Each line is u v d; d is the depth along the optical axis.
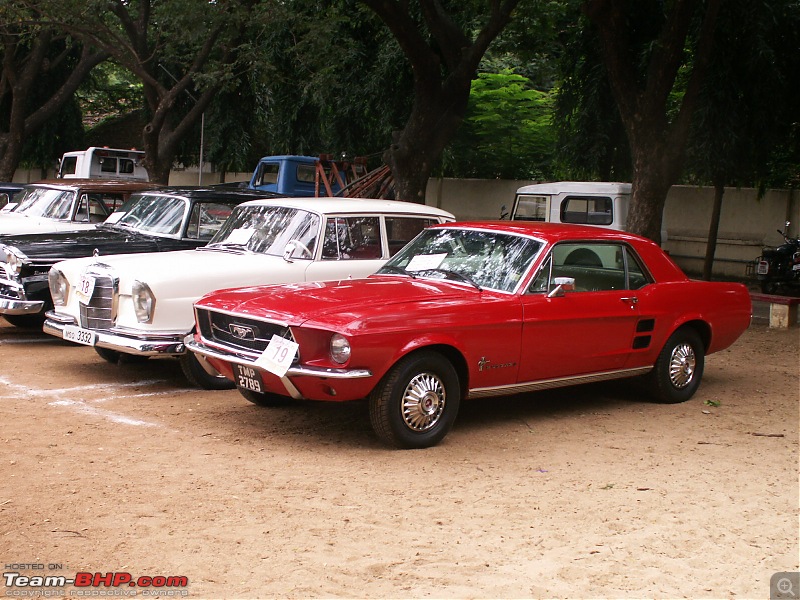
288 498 5.49
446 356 6.88
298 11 20.47
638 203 13.85
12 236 11.02
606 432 7.37
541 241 7.44
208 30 19.78
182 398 8.15
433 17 15.14
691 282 8.53
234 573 4.39
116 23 23.86
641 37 18.70
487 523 5.18
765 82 17.50
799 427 7.72
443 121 15.25
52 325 9.05
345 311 6.39
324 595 4.19
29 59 26.67
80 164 25.34
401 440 6.56
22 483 5.59
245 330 6.87
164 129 27.36
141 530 4.89
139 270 8.25
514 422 7.62
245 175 28.44
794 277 17.50
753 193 20.36
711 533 5.13
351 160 22.34
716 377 9.98
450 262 7.70
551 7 16.28
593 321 7.54
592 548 4.86
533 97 25.02
